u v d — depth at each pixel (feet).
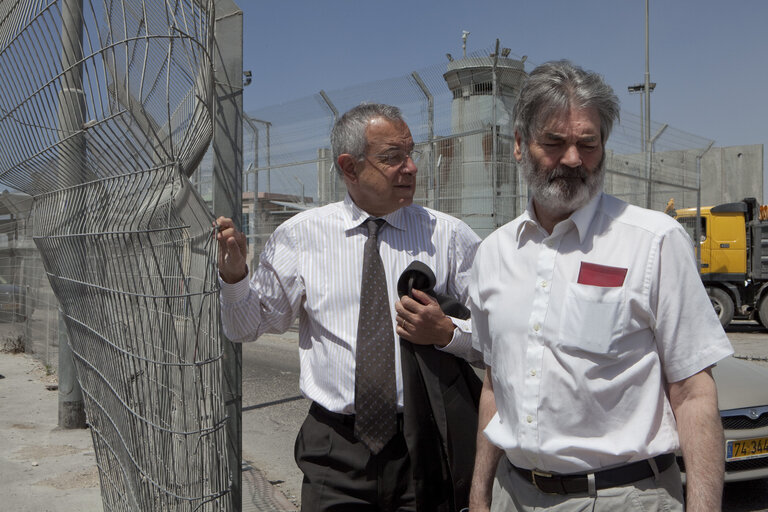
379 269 6.72
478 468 5.54
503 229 5.30
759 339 37.17
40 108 5.57
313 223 7.02
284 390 22.03
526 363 4.80
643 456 4.45
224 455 4.94
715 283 40.52
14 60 5.77
